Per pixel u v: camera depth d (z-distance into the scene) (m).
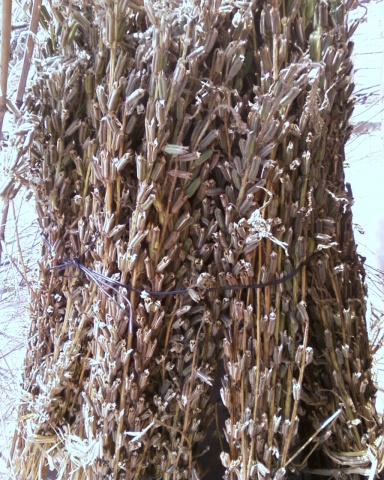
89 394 0.45
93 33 0.44
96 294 0.45
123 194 0.42
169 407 0.45
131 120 0.41
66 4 0.43
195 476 0.45
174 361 0.45
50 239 0.48
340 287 0.47
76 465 0.46
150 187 0.40
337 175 0.48
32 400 0.49
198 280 0.42
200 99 0.40
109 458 0.43
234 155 0.44
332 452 0.46
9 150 0.46
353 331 0.47
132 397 0.43
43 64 0.45
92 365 0.45
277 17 0.40
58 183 0.46
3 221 0.48
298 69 0.39
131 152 0.42
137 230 0.41
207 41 0.40
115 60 0.41
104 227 0.42
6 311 0.64
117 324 0.42
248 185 0.42
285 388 0.44
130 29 0.43
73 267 0.47
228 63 0.41
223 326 0.45
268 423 0.43
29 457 0.49
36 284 0.49
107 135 0.41
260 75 0.43
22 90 0.46
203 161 0.42
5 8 0.40
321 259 0.45
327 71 0.43
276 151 0.42
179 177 0.41
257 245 0.41
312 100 0.40
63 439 0.47
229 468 0.43
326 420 0.45
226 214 0.42
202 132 0.41
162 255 0.42
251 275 0.42
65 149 0.46
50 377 0.47
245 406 0.43
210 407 0.47
